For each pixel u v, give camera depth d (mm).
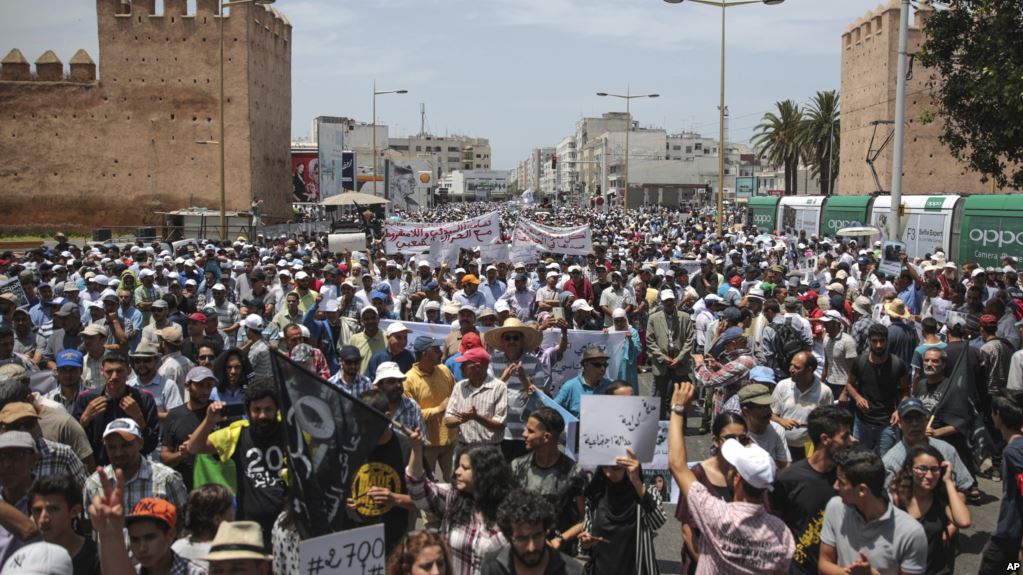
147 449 7387
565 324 10680
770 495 5691
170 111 53531
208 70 53219
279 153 60344
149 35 53312
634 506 5793
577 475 5945
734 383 9094
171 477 5824
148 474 5758
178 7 53000
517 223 21375
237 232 44750
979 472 10094
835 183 71250
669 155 159875
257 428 6137
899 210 23547
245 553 4203
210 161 53625
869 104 59219
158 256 23141
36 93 53844
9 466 5156
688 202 132750
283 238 34219
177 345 9398
